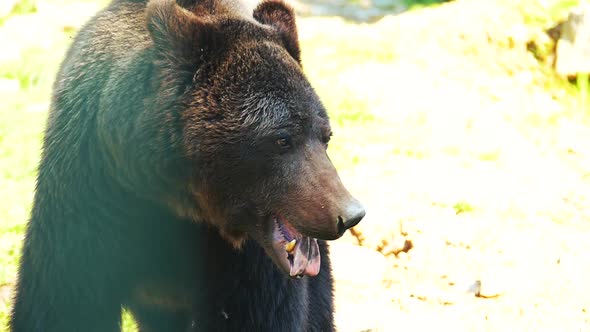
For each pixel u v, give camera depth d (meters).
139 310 11.28
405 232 14.63
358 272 13.80
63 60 10.30
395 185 16.09
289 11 9.58
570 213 15.82
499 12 22.59
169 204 9.49
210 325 10.14
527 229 15.16
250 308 9.88
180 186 9.23
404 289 13.71
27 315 9.82
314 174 8.77
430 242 14.45
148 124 8.91
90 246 9.66
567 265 14.23
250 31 9.02
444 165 17.00
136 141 9.02
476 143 17.98
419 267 14.05
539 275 13.96
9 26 22.30
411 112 18.88
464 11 23.12
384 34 22.42
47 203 9.63
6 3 22.95
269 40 9.08
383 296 13.50
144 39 9.21
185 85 8.83
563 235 15.08
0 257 13.42
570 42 21.23
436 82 20.23
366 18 26.23
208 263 9.98
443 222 14.96
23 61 20.23
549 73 21.41
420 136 18.08
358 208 8.57
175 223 9.91
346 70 20.48
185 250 10.07
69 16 23.12
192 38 8.78
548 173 17.16
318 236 8.73
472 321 12.98
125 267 10.08
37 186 9.84
